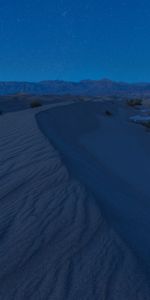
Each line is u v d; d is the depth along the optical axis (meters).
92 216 3.65
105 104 50.69
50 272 2.59
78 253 2.87
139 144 18.47
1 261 2.82
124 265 2.65
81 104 38.06
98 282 2.42
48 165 6.07
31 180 5.26
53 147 7.90
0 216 3.87
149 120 35.88
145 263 2.74
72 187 4.73
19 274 2.60
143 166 11.77
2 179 5.52
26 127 12.64
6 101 64.25
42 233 3.30
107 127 24.62
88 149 12.45
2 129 13.02
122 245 2.99
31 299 2.27
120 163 11.16
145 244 3.23
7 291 2.39
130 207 4.79
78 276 2.51
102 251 2.88
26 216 3.79
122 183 7.33
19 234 3.32
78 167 6.58
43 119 17.36
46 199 4.31
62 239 3.14
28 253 2.92
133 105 72.19
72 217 3.64
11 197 4.58
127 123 31.98
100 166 8.95
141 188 7.61
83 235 3.20
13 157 7.19
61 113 23.78
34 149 7.83
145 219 4.33
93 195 4.46
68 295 2.29
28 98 78.38
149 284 2.42
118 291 2.32
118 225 3.56
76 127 20.16
